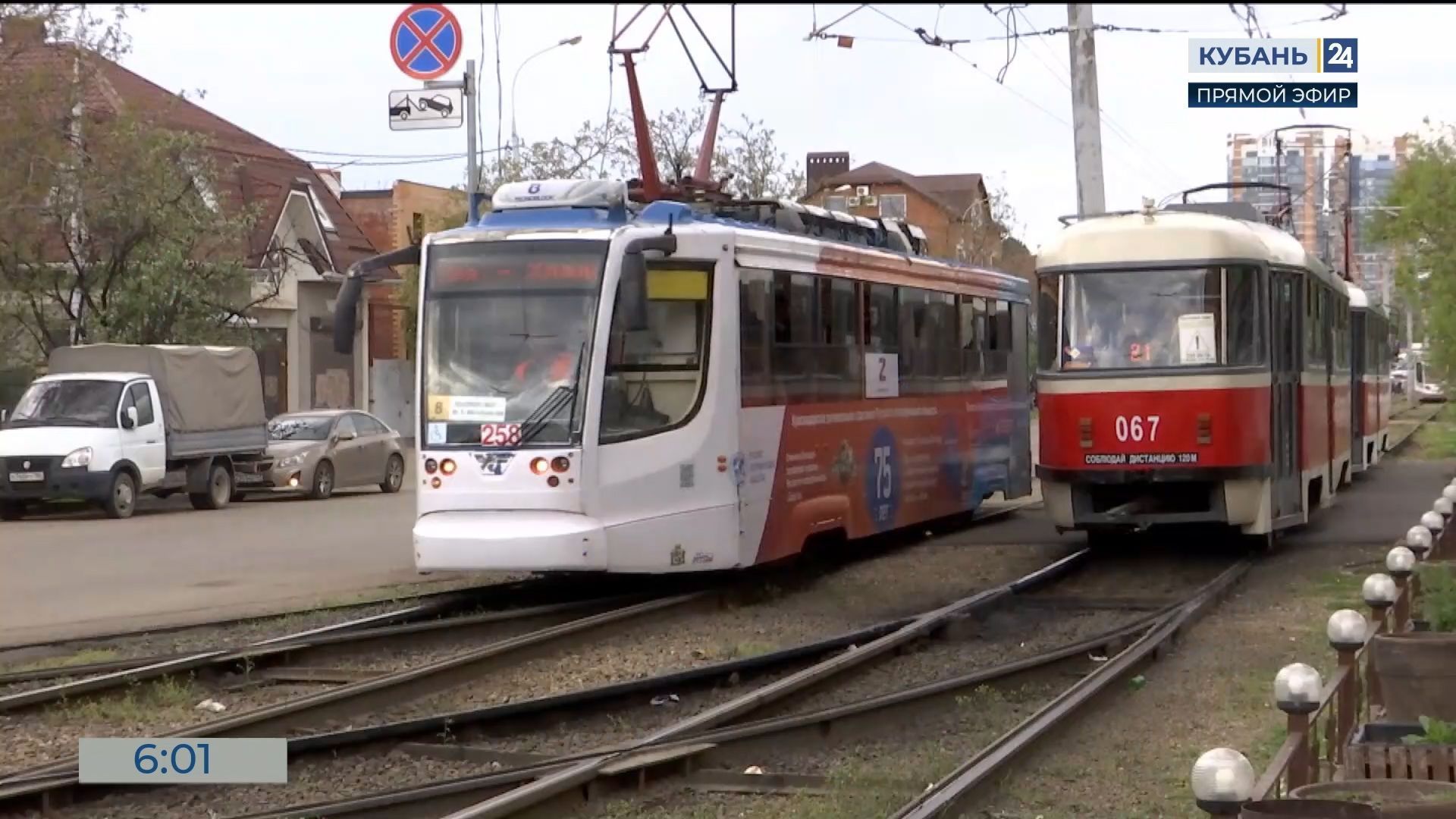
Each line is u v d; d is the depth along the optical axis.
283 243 43.69
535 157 44.44
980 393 22.02
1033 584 16.44
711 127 24.20
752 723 9.82
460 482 14.46
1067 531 19.22
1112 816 8.01
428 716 10.14
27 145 29.22
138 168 31.70
